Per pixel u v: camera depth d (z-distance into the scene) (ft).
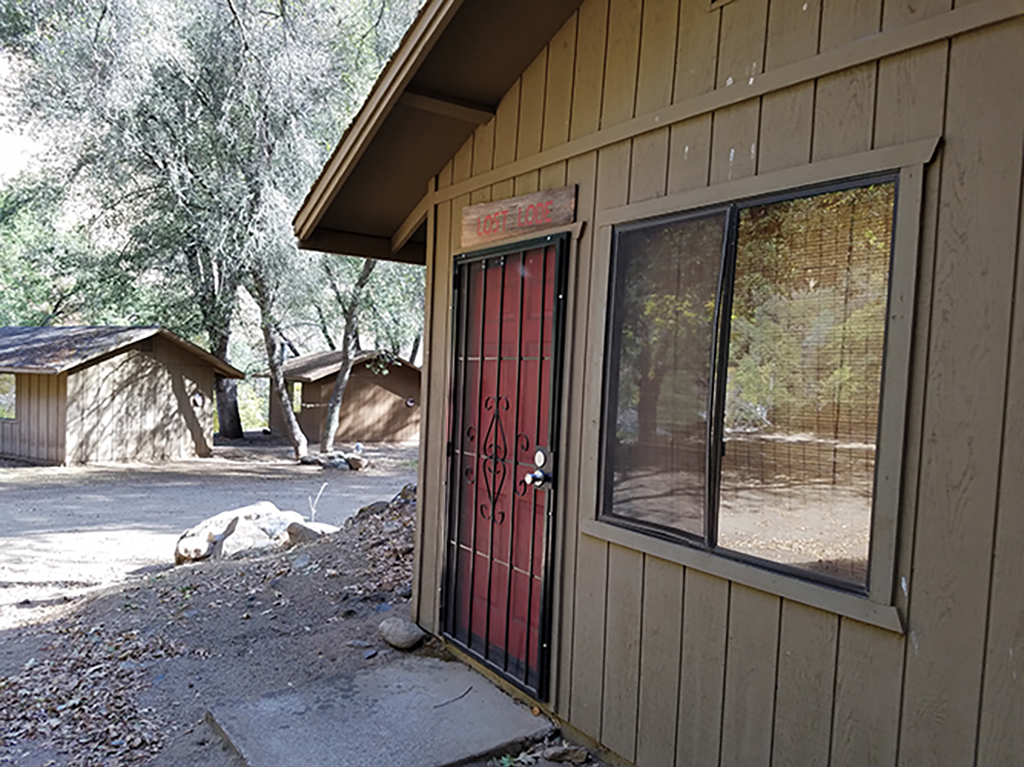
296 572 18.71
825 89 7.49
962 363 6.37
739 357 8.23
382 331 61.31
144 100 48.65
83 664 13.76
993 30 6.23
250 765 9.36
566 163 10.80
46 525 33.91
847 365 7.25
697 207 8.70
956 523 6.38
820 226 7.50
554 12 10.77
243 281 55.31
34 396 53.36
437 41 11.09
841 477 7.27
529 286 11.40
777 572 7.77
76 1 47.65
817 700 7.40
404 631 13.50
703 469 8.59
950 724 6.40
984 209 6.25
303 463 58.49
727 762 8.25
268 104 49.88
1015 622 5.99
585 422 10.26
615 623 9.73
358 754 9.63
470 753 9.73
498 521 11.99
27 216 83.46
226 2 50.44
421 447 14.15
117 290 60.90
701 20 8.86
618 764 9.71
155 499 41.98
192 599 17.29
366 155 13.35
